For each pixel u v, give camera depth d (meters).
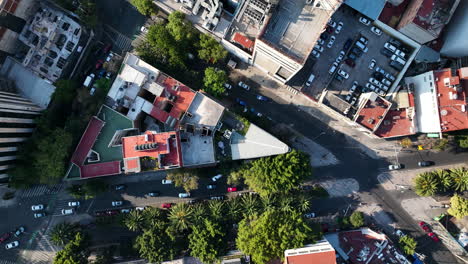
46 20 83.25
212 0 79.69
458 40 79.75
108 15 91.31
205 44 82.75
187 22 82.88
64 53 84.25
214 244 84.06
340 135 92.56
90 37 87.88
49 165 79.12
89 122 82.06
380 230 93.00
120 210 92.75
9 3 75.88
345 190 93.12
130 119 82.19
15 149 81.62
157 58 86.06
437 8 74.88
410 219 92.56
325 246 81.06
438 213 92.94
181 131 82.31
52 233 85.81
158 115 82.44
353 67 87.25
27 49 86.31
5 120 74.44
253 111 91.75
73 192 85.56
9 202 91.88
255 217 84.75
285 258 79.62
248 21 76.38
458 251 89.69
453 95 77.62
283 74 83.12
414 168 92.50
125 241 91.44
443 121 79.25
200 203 90.50
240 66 91.62
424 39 80.56
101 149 82.38
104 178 91.44
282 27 68.56
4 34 80.25
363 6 83.00
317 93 87.94
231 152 83.06
